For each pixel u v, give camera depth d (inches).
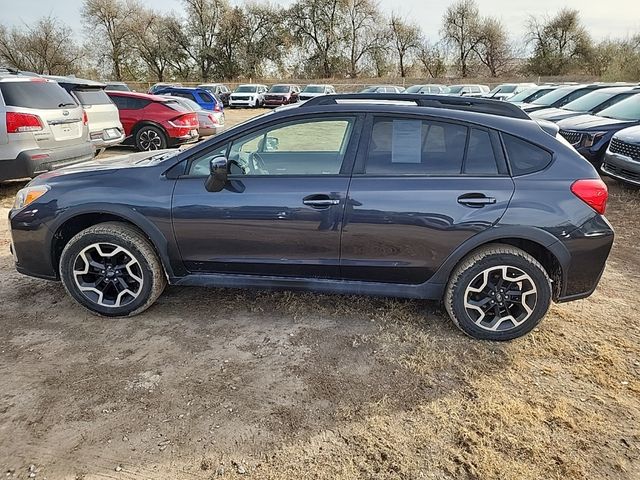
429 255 123.9
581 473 86.0
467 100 132.8
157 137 427.8
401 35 2154.3
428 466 87.2
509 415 100.2
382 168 124.0
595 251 121.2
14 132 239.3
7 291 152.6
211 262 132.1
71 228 138.3
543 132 124.7
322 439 93.2
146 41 1975.9
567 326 136.3
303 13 2116.1
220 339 126.6
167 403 102.0
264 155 131.2
